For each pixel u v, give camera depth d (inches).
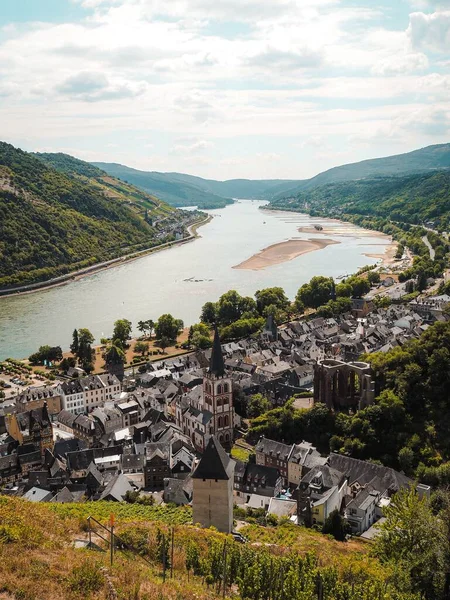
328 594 3671.3
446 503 3976.4
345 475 6776.6
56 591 2898.6
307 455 7244.1
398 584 3666.3
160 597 3078.2
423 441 7372.1
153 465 7194.9
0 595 2765.7
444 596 3651.6
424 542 3826.3
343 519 5856.3
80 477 7377.0
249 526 5703.7
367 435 7534.5
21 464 7495.1
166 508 6087.6
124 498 6692.9
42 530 3880.4
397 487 6338.6
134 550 4069.9
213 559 3895.2
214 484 5044.3
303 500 6117.1
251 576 3703.3
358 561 4515.3
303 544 5275.6
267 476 7022.6
